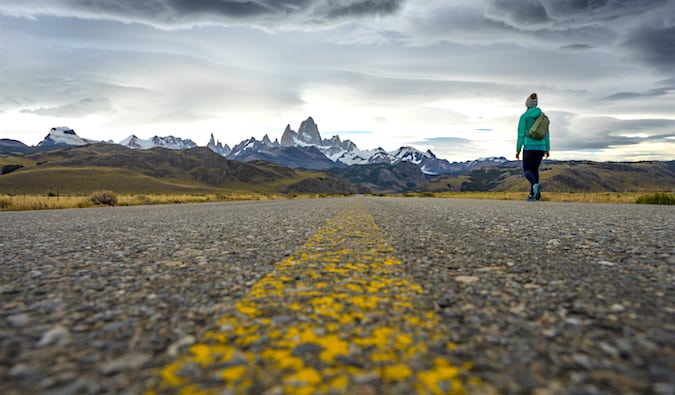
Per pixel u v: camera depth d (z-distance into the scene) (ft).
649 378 5.05
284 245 17.99
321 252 15.87
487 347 6.09
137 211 54.13
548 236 20.54
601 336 6.55
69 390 4.71
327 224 29.37
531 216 34.81
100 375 5.13
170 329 6.90
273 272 11.90
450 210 47.09
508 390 4.71
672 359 5.64
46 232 24.71
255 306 8.30
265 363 5.49
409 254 15.28
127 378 5.04
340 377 5.03
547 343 6.25
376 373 5.14
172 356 5.75
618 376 5.10
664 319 7.40
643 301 8.62
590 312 7.85
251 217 38.22
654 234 20.79
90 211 56.90
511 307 8.22
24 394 4.59
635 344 6.20
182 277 11.26
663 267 12.49
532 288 9.83
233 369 5.29
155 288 9.95
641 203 67.87
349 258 14.38
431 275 11.41
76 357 5.71
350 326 7.04
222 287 10.04
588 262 13.41
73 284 10.41
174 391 4.69
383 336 6.53
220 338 6.46
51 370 5.27
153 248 17.17
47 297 9.06
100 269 12.48
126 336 6.56
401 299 8.82
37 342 6.27
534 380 4.99
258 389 4.72
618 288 9.81
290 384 4.85
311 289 9.77
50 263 13.57
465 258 14.32
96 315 7.72
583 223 27.37
